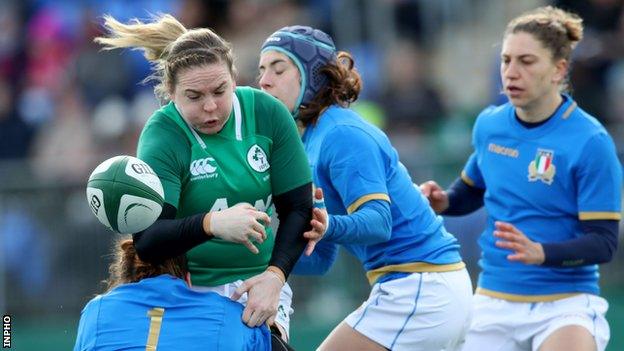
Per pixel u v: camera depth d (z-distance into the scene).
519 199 21.95
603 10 42.41
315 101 18.94
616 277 35.06
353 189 18.00
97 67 44.75
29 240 36.47
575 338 21.12
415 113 42.47
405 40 45.09
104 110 44.16
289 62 18.91
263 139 16.38
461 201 23.30
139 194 15.13
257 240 15.41
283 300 18.84
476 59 45.47
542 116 21.84
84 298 36.44
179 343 15.15
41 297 36.41
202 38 15.58
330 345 19.38
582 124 21.66
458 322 19.38
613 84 40.66
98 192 15.16
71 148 43.66
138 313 15.31
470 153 35.94
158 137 15.97
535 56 21.47
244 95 16.47
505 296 22.08
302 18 46.06
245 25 46.72
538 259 20.47
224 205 16.12
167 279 15.52
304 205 16.55
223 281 16.77
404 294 19.06
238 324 15.40
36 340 35.41
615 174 21.45
